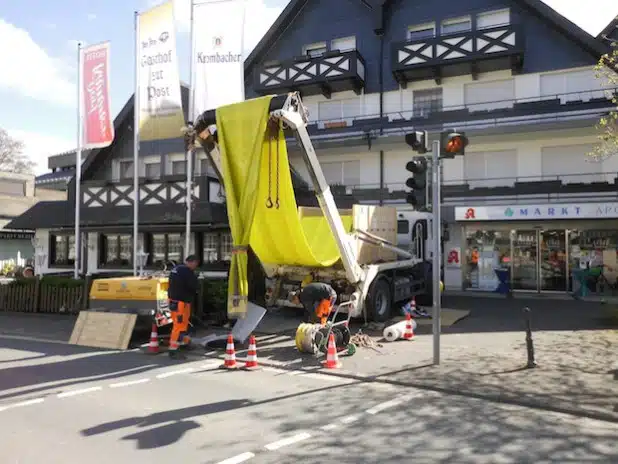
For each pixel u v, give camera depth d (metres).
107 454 4.71
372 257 11.84
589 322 11.95
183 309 9.09
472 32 19.17
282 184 9.23
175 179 18.61
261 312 10.32
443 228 16.45
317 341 8.78
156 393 6.77
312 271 11.34
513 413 5.93
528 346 7.87
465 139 8.05
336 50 21.23
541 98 19.14
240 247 8.90
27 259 34.72
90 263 21.53
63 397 6.59
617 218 16.30
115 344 9.90
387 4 22.02
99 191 20.30
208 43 14.08
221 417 5.77
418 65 20.00
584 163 18.55
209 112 9.34
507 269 18.47
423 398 6.53
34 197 37.59
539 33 19.36
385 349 9.27
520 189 18.75
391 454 4.73
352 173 22.16
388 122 20.97
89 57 15.67
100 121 15.65
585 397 6.32
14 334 11.51
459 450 4.82
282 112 8.39
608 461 4.59
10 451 4.78
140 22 14.72
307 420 5.68
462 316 12.70
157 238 20.14
